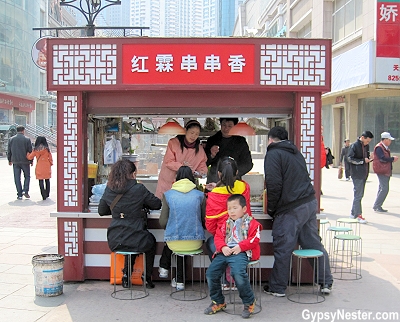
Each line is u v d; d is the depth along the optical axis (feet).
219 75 15.60
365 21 50.70
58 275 15.12
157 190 17.63
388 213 30.45
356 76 49.19
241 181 14.70
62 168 16.17
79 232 16.26
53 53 15.81
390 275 17.57
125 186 15.07
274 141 15.24
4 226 26.35
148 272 15.85
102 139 19.47
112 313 13.74
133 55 15.62
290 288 16.14
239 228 13.71
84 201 16.52
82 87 15.79
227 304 14.61
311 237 15.21
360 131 57.57
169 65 15.58
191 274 16.49
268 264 16.30
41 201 35.88
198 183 17.87
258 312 13.80
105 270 16.56
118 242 15.03
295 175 14.71
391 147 54.85
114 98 16.34
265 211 16.24
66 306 14.25
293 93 16.20
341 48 59.72
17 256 19.92
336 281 16.83
